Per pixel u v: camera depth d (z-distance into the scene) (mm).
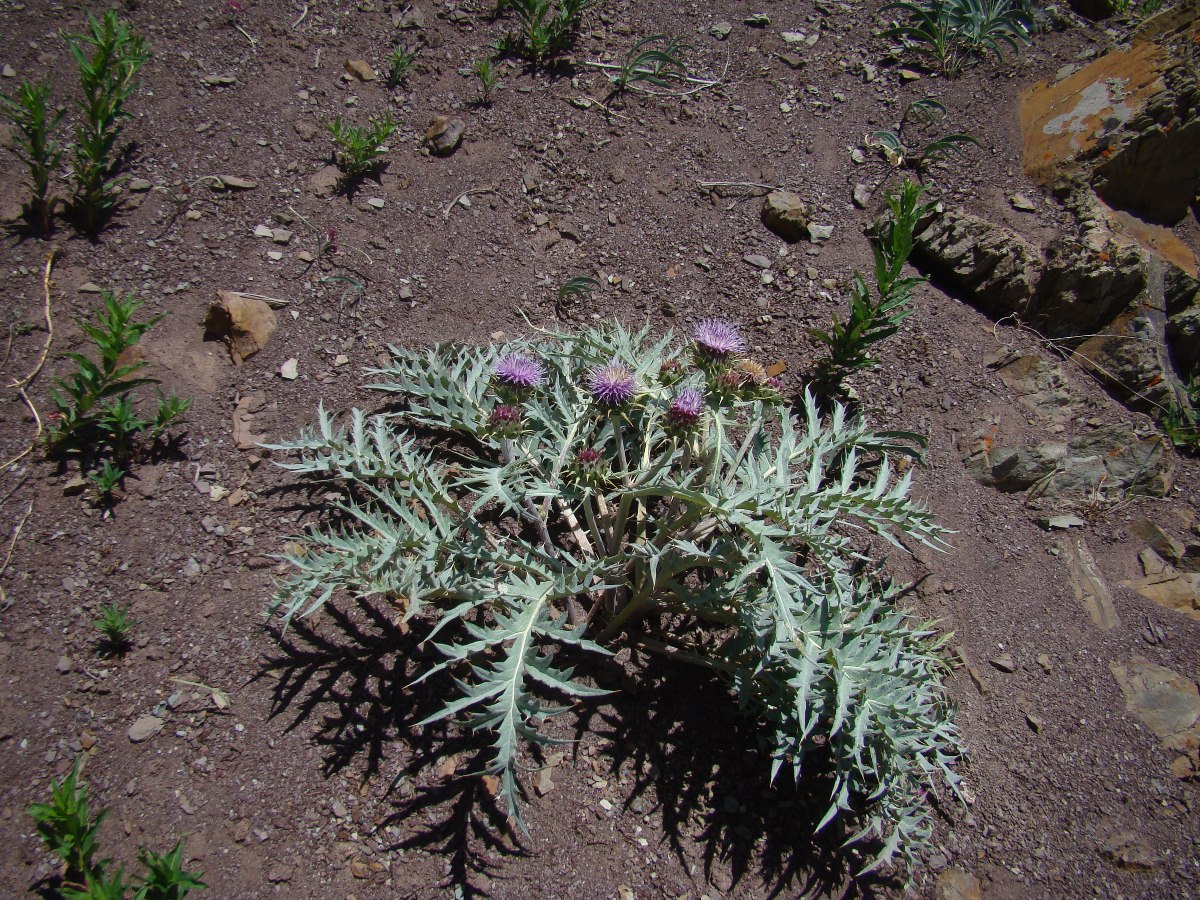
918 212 794
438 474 741
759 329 876
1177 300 894
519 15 1060
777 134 1012
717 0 1136
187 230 844
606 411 654
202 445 742
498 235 901
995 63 1091
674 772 647
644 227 927
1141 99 953
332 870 592
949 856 640
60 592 665
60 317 778
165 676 644
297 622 673
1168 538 792
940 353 884
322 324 820
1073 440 839
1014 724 697
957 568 765
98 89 873
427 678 662
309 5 1032
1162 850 653
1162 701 713
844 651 593
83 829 562
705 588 614
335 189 899
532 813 622
